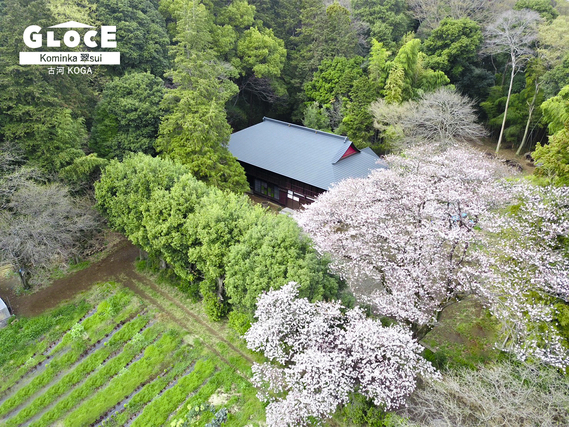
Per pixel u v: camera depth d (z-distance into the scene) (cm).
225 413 1377
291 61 3869
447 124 2812
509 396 1152
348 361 1223
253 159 2886
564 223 1424
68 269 2102
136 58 2802
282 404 1247
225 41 3281
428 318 1448
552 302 1418
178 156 2198
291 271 1425
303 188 2681
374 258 1578
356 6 4559
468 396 1209
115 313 1825
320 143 2759
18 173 1889
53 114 2058
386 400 1186
